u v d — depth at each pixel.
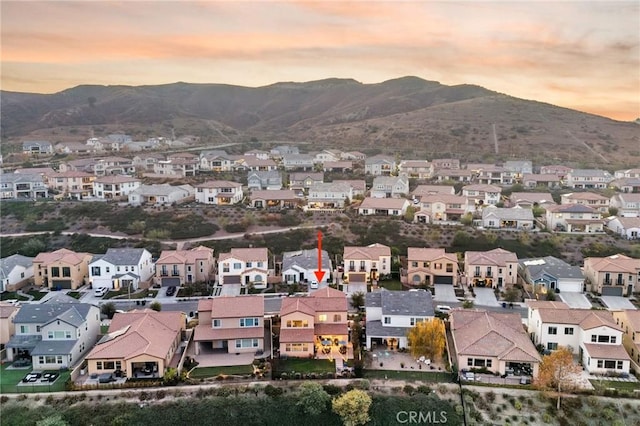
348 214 122.62
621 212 124.94
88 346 66.75
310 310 66.06
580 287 83.75
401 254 100.06
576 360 63.19
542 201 132.88
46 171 150.00
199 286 87.69
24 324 64.62
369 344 65.44
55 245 107.50
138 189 131.88
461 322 66.31
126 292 87.44
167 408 53.66
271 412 53.88
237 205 130.88
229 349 64.25
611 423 52.25
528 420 53.00
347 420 52.41
